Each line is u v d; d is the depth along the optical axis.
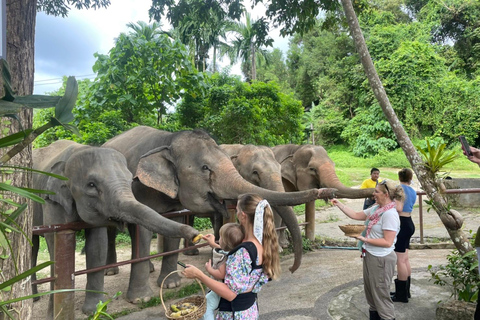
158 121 13.41
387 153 30.33
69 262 3.92
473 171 24.17
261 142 13.58
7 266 2.42
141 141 5.95
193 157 5.23
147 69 11.96
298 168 7.95
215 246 3.14
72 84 1.52
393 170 27.03
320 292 5.32
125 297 5.34
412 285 5.30
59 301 3.88
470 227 9.37
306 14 7.86
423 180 4.44
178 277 6.00
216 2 7.98
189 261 7.69
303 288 5.54
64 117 1.50
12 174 2.50
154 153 5.31
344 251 7.86
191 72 13.08
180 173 5.26
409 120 30.75
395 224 3.65
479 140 30.77
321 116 38.34
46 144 12.56
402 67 30.91
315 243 8.34
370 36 34.59
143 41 12.14
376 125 31.78
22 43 2.54
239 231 2.70
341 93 37.31
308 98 43.66
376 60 33.84
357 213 4.16
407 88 30.72
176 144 5.38
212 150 5.31
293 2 7.77
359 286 5.48
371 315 3.94
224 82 14.94
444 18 34.44
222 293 2.51
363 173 24.28
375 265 3.70
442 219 4.32
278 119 15.01
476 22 33.31
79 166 4.42
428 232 9.27
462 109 29.88
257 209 2.58
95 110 12.22
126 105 12.24
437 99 30.38
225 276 2.57
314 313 4.59
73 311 3.96
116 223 4.41
